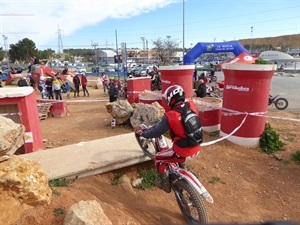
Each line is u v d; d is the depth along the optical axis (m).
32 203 2.86
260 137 6.40
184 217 3.81
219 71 49.00
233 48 17.16
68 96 21.70
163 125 3.32
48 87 18.92
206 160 5.61
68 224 2.60
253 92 6.11
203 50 17.00
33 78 27.02
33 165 3.07
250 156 5.96
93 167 4.25
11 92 5.34
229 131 6.67
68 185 3.91
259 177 5.09
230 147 6.35
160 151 3.98
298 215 4.06
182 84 7.90
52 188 3.49
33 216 2.78
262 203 4.36
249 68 5.93
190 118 3.30
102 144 5.17
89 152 4.78
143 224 3.41
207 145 6.43
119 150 4.86
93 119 10.95
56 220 2.81
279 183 4.89
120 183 4.43
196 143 3.38
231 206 4.23
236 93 6.35
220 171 5.21
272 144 6.25
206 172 5.13
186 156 3.43
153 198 4.27
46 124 10.75
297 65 56.56
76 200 3.29
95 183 4.20
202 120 7.42
